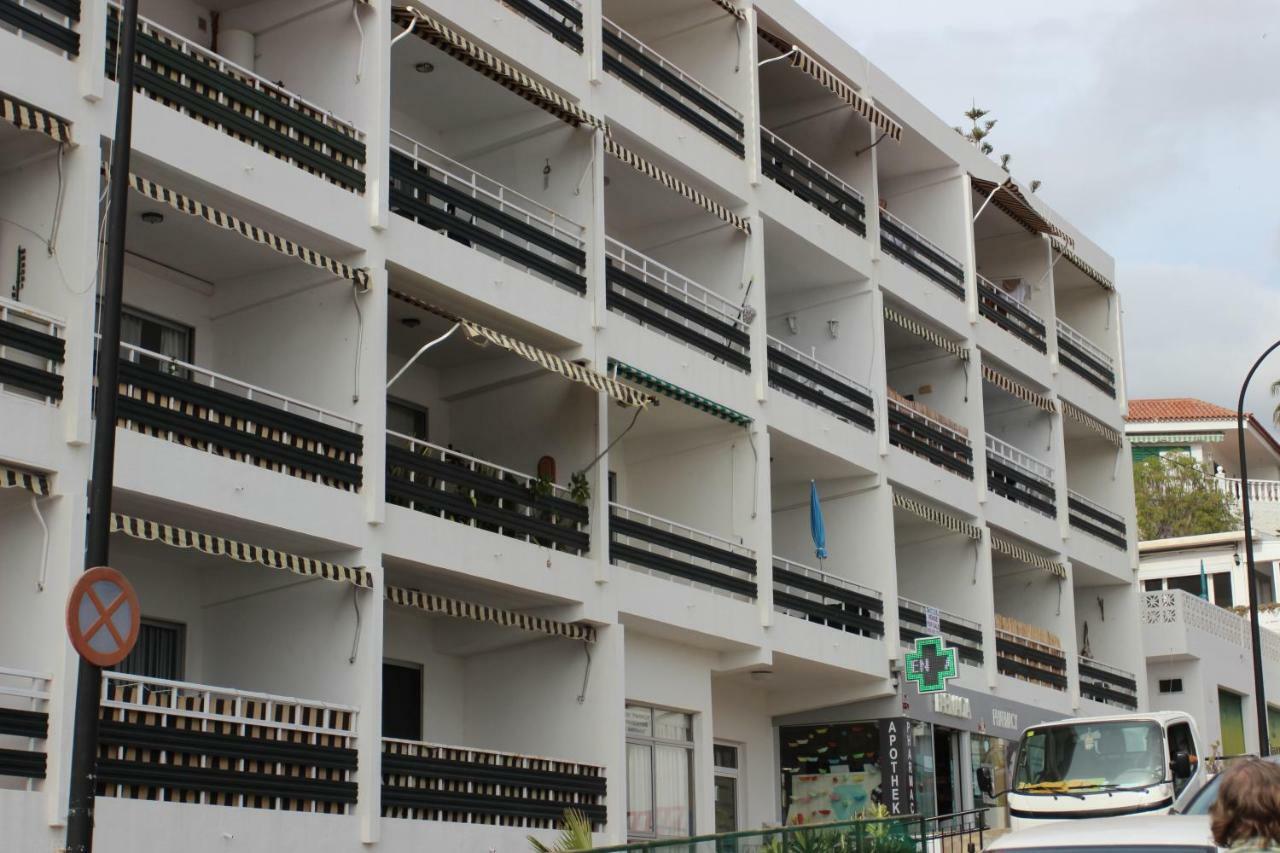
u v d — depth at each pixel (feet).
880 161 122.62
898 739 103.04
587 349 83.92
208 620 72.49
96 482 45.44
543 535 80.38
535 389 85.40
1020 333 130.11
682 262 99.45
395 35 78.84
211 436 64.75
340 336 72.33
